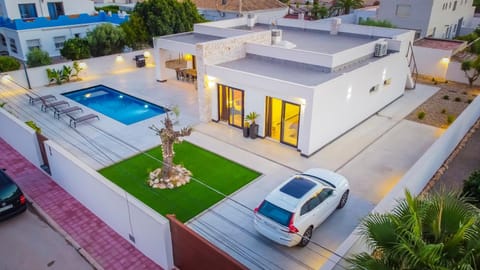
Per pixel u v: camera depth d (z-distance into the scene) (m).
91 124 17.06
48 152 11.85
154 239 8.26
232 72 15.30
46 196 11.51
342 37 22.66
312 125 13.38
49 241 9.55
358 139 15.52
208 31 23.59
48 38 29.84
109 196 9.33
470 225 4.91
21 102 19.83
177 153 14.14
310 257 8.86
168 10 31.36
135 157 13.84
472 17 42.03
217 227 9.95
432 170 12.41
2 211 9.91
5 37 30.28
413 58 22.61
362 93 16.42
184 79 23.89
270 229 8.89
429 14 29.77
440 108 19.25
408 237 4.89
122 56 26.27
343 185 10.72
